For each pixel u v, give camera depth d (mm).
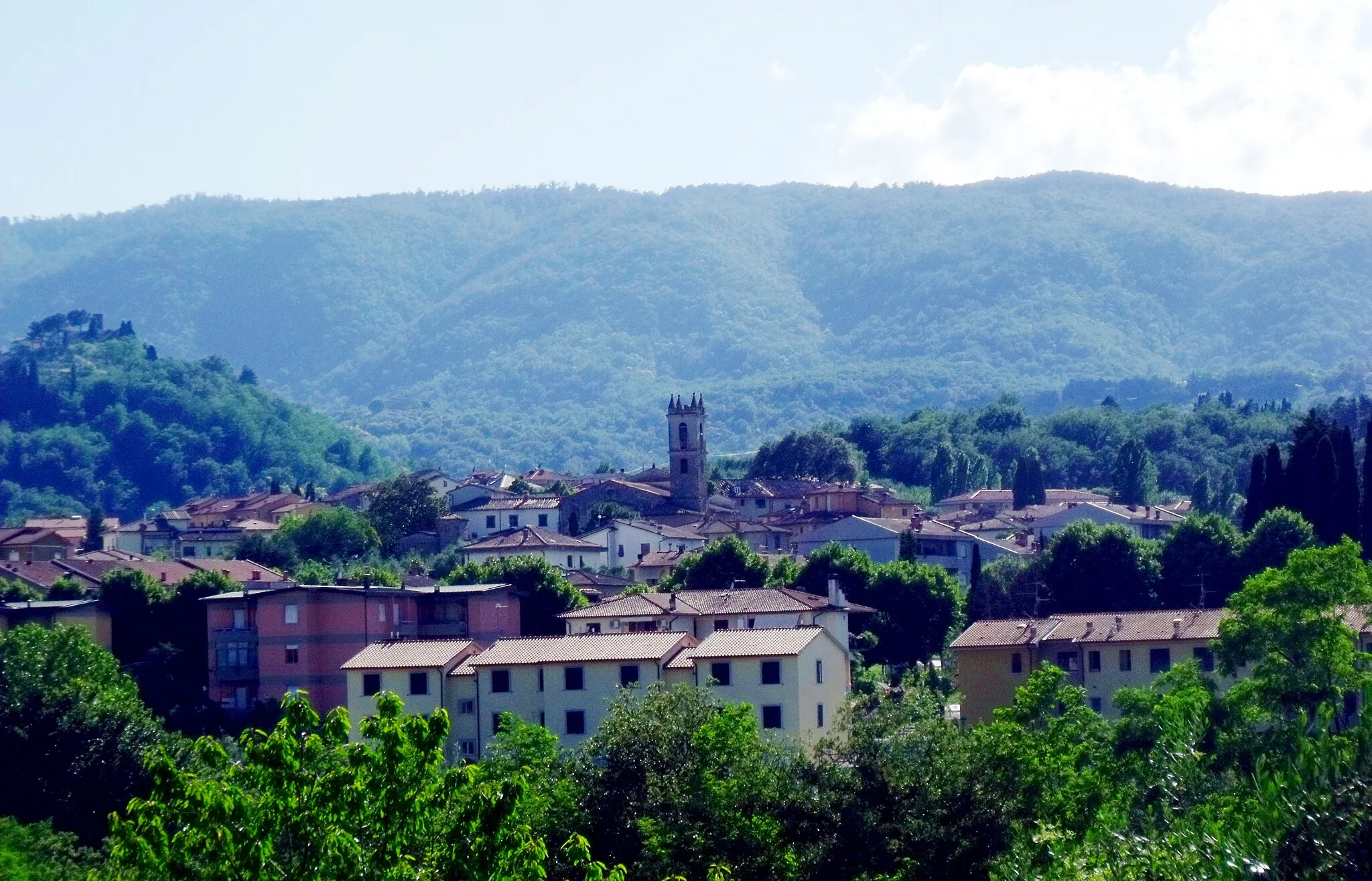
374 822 60219
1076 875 75875
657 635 164625
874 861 92188
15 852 102188
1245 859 64750
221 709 195000
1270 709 121500
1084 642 162000
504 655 161625
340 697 194375
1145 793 98000
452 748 160000
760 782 98000
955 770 95625
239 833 59219
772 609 187625
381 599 199625
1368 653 128000
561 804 102938
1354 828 63406
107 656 167875
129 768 146250
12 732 147000
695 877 93625
